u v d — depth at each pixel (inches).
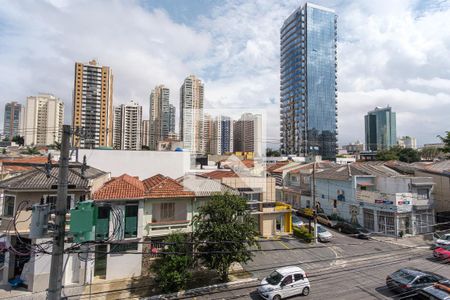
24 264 688.4
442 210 1259.8
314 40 4092.0
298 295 625.6
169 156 1272.1
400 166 1541.6
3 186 657.6
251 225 696.4
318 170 1631.4
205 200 831.1
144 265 743.1
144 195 756.0
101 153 1190.9
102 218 708.7
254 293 645.3
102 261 732.7
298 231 1112.8
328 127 4033.0
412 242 1059.3
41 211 291.6
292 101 4249.5
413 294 596.1
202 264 713.0
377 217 1179.3
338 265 824.9
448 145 1577.3
